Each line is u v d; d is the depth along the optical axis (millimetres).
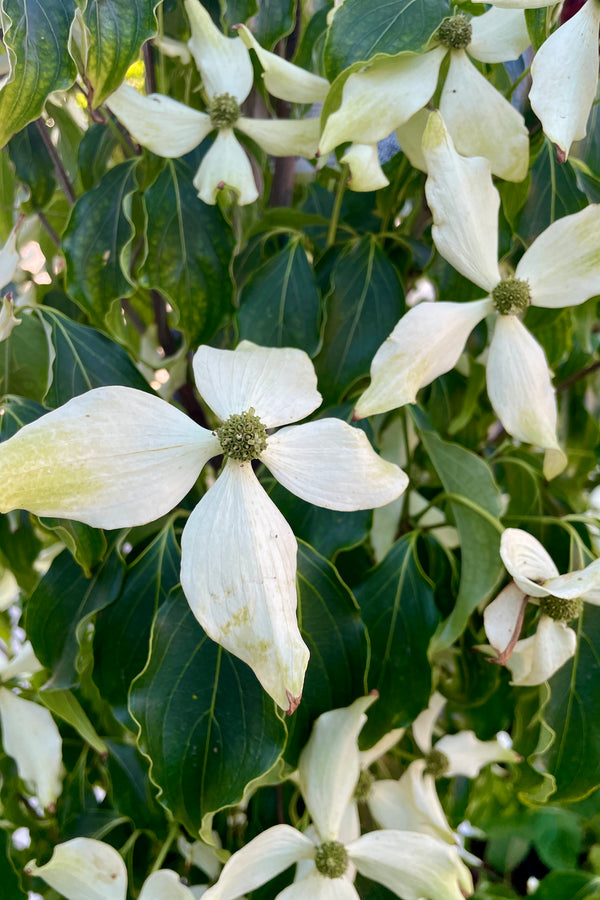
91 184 373
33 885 378
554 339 390
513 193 350
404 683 334
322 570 320
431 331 306
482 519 334
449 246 310
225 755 298
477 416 410
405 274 387
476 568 334
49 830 392
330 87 308
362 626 320
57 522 307
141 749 299
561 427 440
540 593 300
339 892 320
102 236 336
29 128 366
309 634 318
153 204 335
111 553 330
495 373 319
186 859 361
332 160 409
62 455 263
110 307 333
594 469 445
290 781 354
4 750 384
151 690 302
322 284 361
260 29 342
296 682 260
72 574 334
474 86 314
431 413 396
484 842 504
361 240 356
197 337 343
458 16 312
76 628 323
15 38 286
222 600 266
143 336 415
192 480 278
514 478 398
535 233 344
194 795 299
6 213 365
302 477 284
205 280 338
